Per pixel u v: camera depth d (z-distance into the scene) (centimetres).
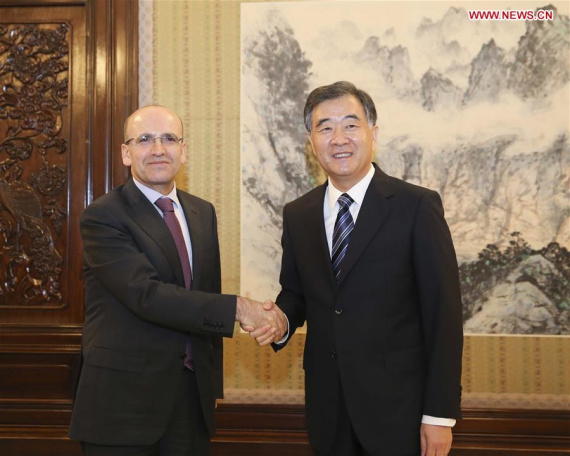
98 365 185
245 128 298
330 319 173
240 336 297
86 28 308
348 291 171
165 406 187
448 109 289
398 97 291
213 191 300
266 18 297
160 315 181
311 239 185
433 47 290
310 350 181
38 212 308
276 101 297
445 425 159
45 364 305
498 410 286
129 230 193
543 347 286
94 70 303
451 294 165
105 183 301
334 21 294
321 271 179
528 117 286
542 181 286
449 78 289
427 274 166
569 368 285
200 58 301
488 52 287
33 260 308
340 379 169
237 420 295
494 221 288
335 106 177
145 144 198
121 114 300
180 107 302
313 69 295
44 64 308
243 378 297
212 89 300
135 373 184
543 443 283
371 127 183
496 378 288
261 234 298
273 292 297
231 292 299
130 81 301
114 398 182
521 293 287
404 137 291
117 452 183
